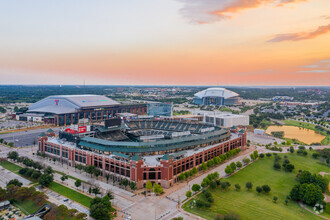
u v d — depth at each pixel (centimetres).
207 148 19862
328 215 12050
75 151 18812
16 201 13138
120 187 15088
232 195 14075
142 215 11806
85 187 15100
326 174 17662
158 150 18025
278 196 14050
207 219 11512
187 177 16225
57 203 12925
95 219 11225
